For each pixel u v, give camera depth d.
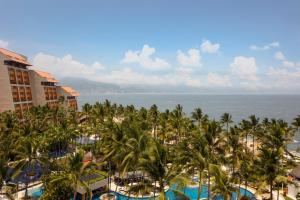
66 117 119.44
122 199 62.94
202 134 63.91
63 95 171.75
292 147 133.12
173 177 38.44
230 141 68.06
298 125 103.31
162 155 39.81
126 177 67.75
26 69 134.50
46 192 51.94
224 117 121.81
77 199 61.72
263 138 85.75
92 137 126.88
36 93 139.75
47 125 91.00
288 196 65.50
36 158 62.03
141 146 50.56
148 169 38.59
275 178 50.66
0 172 48.78
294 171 69.06
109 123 77.75
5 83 112.19
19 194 63.75
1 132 81.50
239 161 65.12
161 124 96.94
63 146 89.44
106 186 66.56
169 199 52.56
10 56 117.94
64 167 51.88
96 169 73.19
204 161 48.88
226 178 46.59
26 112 116.94
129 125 64.62
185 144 62.41
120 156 53.44
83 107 128.88
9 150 67.75
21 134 74.19
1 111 111.12
